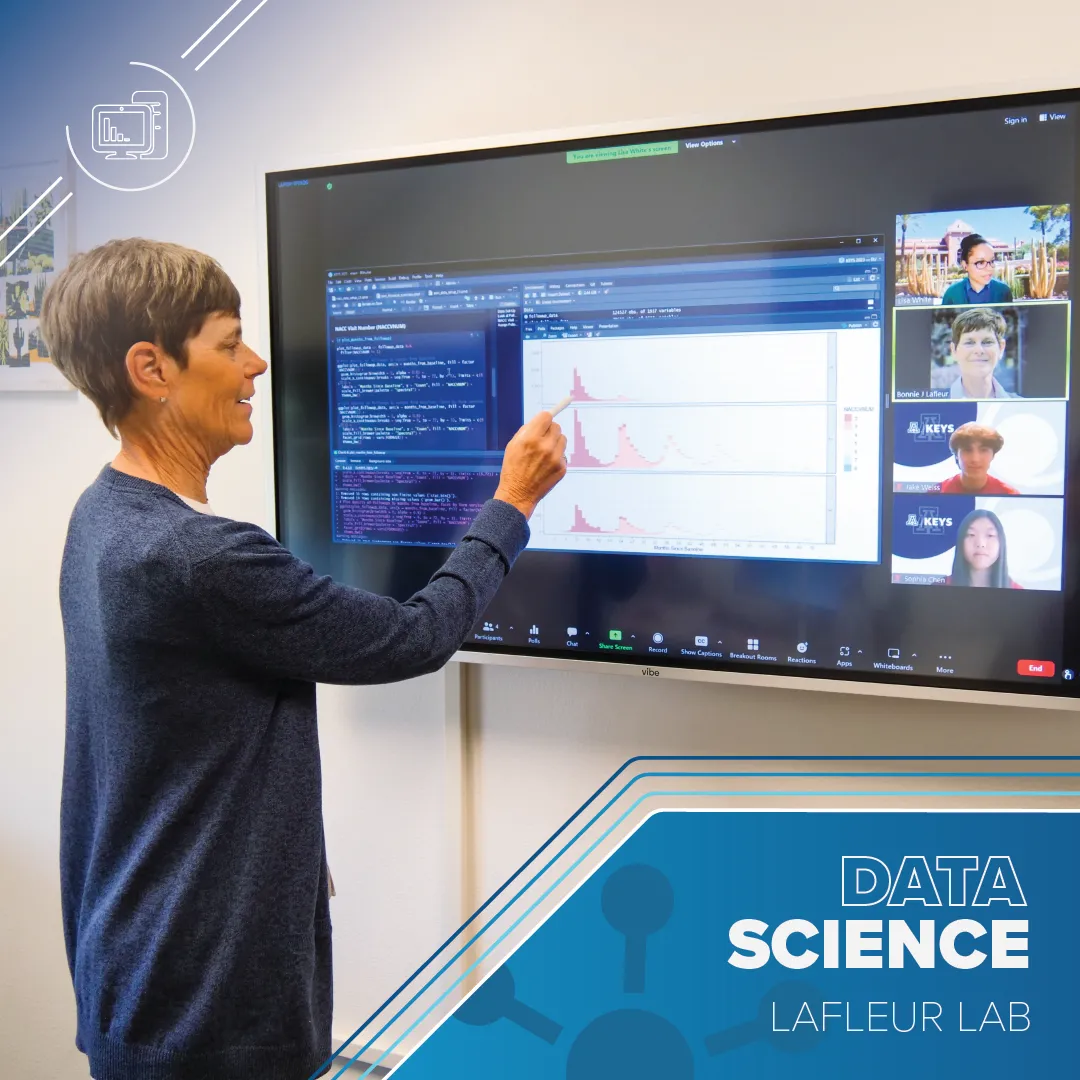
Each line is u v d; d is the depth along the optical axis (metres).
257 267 1.92
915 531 1.46
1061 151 1.35
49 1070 2.25
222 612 1.11
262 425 1.87
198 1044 1.14
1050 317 1.37
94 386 1.20
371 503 1.78
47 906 2.22
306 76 1.90
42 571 2.19
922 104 1.40
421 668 1.23
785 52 1.55
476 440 1.70
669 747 1.72
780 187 1.48
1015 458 1.40
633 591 1.62
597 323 1.60
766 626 1.55
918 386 1.44
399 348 1.73
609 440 1.61
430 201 1.68
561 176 1.60
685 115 1.52
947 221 1.41
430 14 1.79
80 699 1.25
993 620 1.43
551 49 1.70
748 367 1.53
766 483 1.53
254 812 1.18
